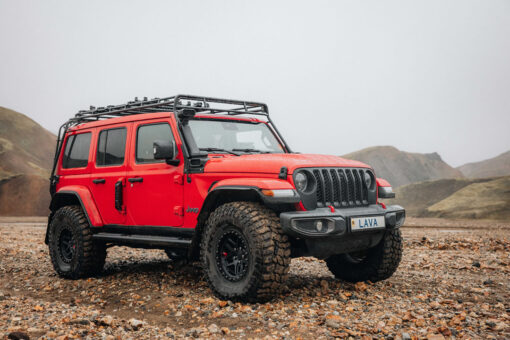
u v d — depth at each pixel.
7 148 64.19
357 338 3.25
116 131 5.58
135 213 5.19
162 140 4.71
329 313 3.80
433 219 29.61
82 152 6.02
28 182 49.69
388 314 3.79
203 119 5.05
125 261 6.95
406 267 6.20
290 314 3.79
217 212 4.21
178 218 4.71
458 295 4.57
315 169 4.19
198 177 4.55
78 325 3.52
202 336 3.32
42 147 77.06
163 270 6.09
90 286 5.27
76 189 5.82
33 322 3.60
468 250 7.87
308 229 3.91
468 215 32.91
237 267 4.14
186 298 4.48
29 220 28.36
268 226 3.91
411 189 51.22
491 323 3.51
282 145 5.61
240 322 3.60
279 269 3.88
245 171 4.23
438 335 3.23
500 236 10.45
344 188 4.40
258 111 5.71
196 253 4.59
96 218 5.55
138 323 3.56
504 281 5.22
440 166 100.50
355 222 4.14
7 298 4.53
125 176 5.30
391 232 4.82
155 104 5.20
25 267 6.52
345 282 5.19
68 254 5.84
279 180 3.98
